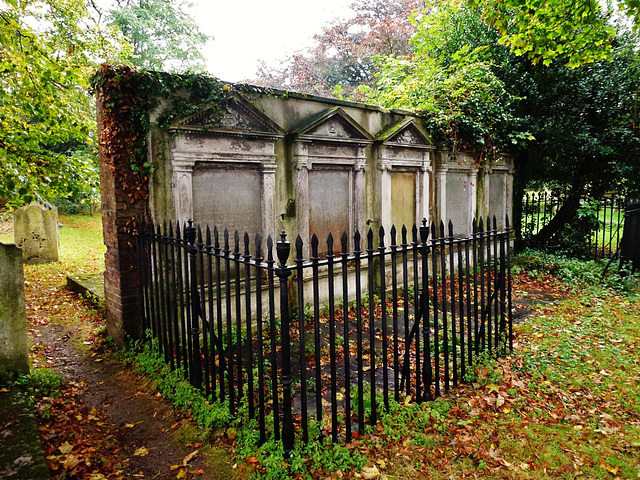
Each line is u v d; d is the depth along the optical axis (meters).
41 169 6.32
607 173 11.71
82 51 8.38
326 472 2.91
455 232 10.02
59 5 7.80
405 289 3.73
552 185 13.41
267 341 5.65
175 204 5.43
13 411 3.42
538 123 11.16
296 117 6.78
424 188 8.91
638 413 3.76
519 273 9.80
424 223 3.77
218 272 3.47
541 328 5.97
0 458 2.78
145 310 5.12
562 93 11.17
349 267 7.67
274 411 3.08
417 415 3.57
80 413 3.88
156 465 3.13
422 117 8.96
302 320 2.99
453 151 9.19
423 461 3.08
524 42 7.49
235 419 3.50
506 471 2.99
